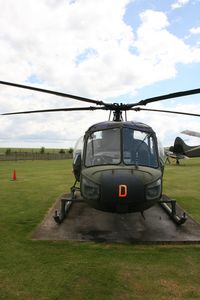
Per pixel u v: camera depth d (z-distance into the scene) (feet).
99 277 14.46
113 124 21.86
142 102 23.84
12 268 15.46
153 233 21.33
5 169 81.71
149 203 19.16
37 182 50.16
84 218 25.14
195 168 84.17
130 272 15.05
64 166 96.63
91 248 18.48
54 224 23.41
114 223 23.81
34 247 18.57
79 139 25.13
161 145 23.61
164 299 12.49
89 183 19.56
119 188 18.24
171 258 16.99
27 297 12.57
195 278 14.49
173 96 21.99
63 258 16.83
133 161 20.58
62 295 12.75
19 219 25.35
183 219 22.75
